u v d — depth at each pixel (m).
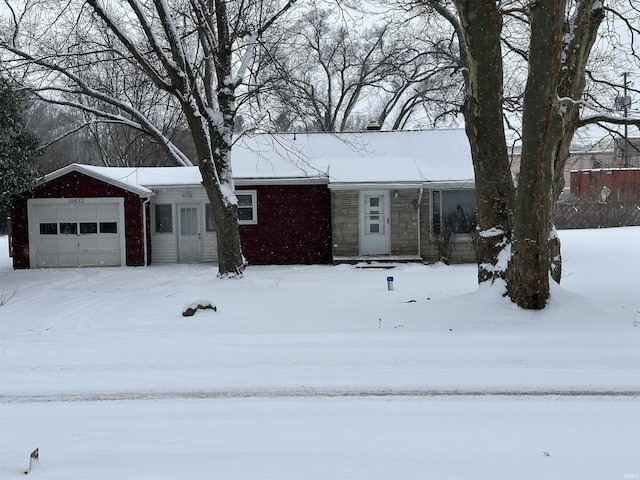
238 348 9.00
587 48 12.52
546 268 10.61
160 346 9.24
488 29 10.79
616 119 11.91
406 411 6.16
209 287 15.85
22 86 20.80
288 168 23.36
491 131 11.16
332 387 7.04
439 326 10.21
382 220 22.55
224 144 17.67
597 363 7.84
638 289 13.40
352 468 4.71
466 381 7.16
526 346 8.74
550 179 10.45
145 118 28.47
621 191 39.00
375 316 11.16
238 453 5.08
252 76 19.64
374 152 24.47
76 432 5.67
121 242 22.53
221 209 17.38
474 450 5.08
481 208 11.48
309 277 18.39
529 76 10.06
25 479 4.56
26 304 13.99
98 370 7.93
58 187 22.38
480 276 11.60
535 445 5.17
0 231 41.28
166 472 4.68
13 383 7.38
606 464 4.75
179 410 6.32
